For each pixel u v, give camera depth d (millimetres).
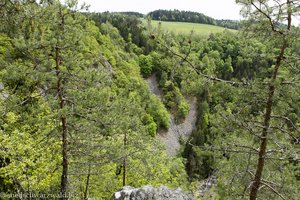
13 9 16328
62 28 12070
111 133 14258
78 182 17453
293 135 9578
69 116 12062
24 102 12109
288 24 8875
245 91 9500
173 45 7910
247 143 11141
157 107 66688
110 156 14133
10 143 13523
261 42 9672
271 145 10984
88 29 13617
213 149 10938
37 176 14219
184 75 8609
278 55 9297
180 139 59219
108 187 20531
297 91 9031
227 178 12078
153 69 82438
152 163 23375
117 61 70438
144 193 10891
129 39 87875
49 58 12203
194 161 49188
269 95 9508
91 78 12781
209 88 9523
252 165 12305
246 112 9938
